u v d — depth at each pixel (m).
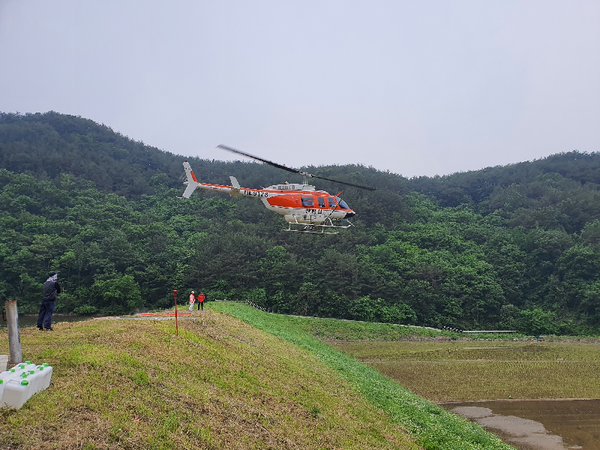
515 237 72.00
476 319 56.34
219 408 11.84
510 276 63.25
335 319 52.62
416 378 29.88
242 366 16.56
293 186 28.83
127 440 8.80
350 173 113.31
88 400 9.88
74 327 17.64
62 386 10.34
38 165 105.75
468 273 59.91
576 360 35.59
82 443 8.27
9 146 110.06
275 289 59.81
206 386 13.20
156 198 103.06
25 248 60.78
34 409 9.05
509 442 19.83
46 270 60.44
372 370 29.06
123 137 158.75
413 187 130.38
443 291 57.53
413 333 49.44
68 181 95.31
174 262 64.00
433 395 26.28
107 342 14.61
